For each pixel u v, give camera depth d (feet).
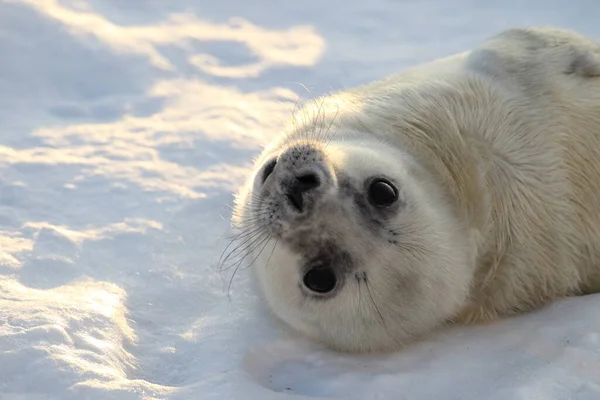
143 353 26.20
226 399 22.65
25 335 24.52
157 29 56.34
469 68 29.45
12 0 51.55
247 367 25.07
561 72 28.45
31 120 44.19
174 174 38.73
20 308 26.27
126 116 45.44
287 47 56.18
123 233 33.30
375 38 57.52
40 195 36.14
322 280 23.88
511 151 26.66
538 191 26.37
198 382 23.84
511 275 26.30
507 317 26.76
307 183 22.97
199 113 45.98
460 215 25.85
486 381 23.32
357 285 23.97
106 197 36.37
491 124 27.04
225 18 60.44
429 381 23.70
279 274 24.61
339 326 25.00
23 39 49.85
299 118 29.04
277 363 25.79
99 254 31.83
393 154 25.76
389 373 24.30
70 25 51.49
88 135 42.70
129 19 57.82
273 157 25.02
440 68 30.32
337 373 24.68
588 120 27.50
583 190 26.96
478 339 25.55
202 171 39.24
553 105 27.50
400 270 24.07
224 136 42.70
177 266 31.50
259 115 46.01
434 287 24.64
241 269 30.94
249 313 28.25
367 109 28.12
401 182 24.52
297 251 23.71
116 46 51.47
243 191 28.99
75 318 26.04
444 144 26.71
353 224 23.45
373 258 23.75
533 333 25.25
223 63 53.26
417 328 25.22
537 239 26.30
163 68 50.88
